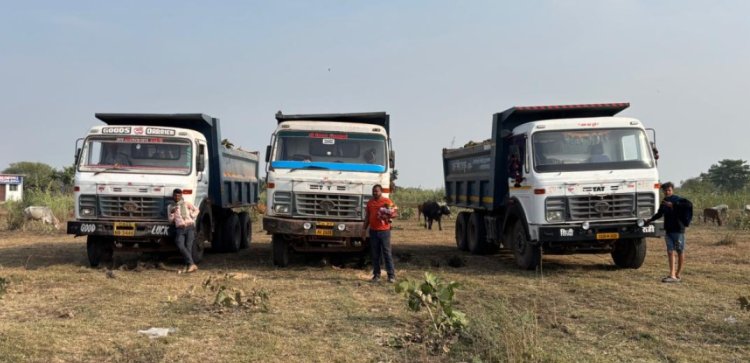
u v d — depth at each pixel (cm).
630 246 1177
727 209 2452
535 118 1305
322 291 957
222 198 1434
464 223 1588
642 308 827
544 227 1091
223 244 1529
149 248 1249
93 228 1169
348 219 1172
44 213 2256
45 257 1386
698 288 964
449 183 1823
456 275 1130
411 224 2497
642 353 636
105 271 1162
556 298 904
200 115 1365
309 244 1216
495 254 1495
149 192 1195
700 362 605
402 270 1190
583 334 711
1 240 1819
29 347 634
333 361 611
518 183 1177
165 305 850
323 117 1302
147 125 1405
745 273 1109
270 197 1181
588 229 1086
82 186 1191
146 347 647
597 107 1252
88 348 643
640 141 1147
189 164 1237
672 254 1031
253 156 1889
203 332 709
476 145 1503
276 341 673
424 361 606
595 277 1089
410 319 773
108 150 1232
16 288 969
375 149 1218
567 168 1116
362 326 743
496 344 618
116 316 786
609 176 1103
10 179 5034
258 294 853
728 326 729
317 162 1196
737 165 5572
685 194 3231
